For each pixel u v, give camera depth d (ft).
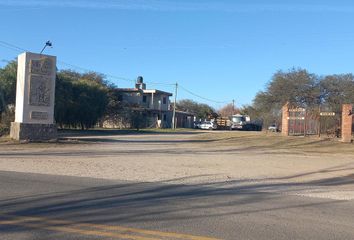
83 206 31.81
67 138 110.01
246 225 27.14
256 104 166.20
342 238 24.72
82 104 177.17
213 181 47.78
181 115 291.17
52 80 100.27
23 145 89.35
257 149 93.50
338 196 40.04
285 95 149.18
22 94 97.04
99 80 231.09
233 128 253.44
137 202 33.83
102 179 46.93
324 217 30.27
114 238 23.50
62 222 26.76
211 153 82.17
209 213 30.42
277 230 26.12
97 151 81.41
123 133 163.94
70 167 56.54
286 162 69.31
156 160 67.46
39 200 33.68
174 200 35.09
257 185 45.83
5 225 25.72
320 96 149.59
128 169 56.18
